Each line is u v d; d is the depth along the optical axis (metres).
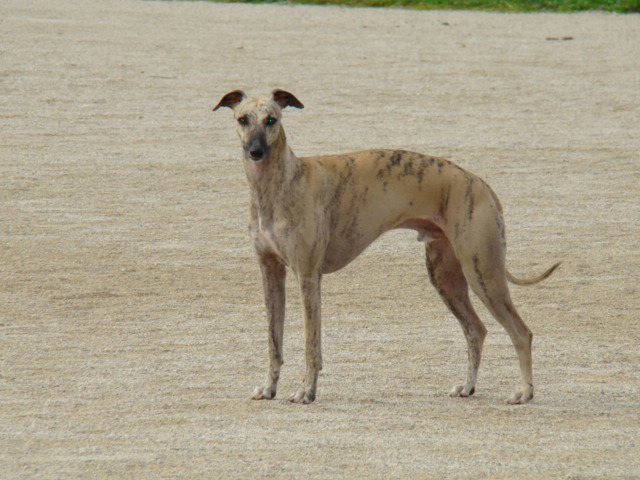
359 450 8.19
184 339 11.46
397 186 9.89
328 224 9.72
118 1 45.06
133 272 13.96
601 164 20.77
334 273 14.26
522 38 36.50
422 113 24.98
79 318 12.10
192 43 33.69
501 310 9.72
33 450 8.09
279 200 9.41
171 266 14.29
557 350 11.33
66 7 41.66
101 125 23.19
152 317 12.22
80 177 19.00
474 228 9.66
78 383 9.91
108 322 11.98
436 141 22.17
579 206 17.86
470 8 45.62
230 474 7.64
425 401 9.65
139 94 26.31
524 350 9.71
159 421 8.85
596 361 10.96
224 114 24.72
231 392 9.79
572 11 44.66
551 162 20.83
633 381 10.32
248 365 10.65
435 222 9.95
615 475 7.73
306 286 9.54
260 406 9.39
